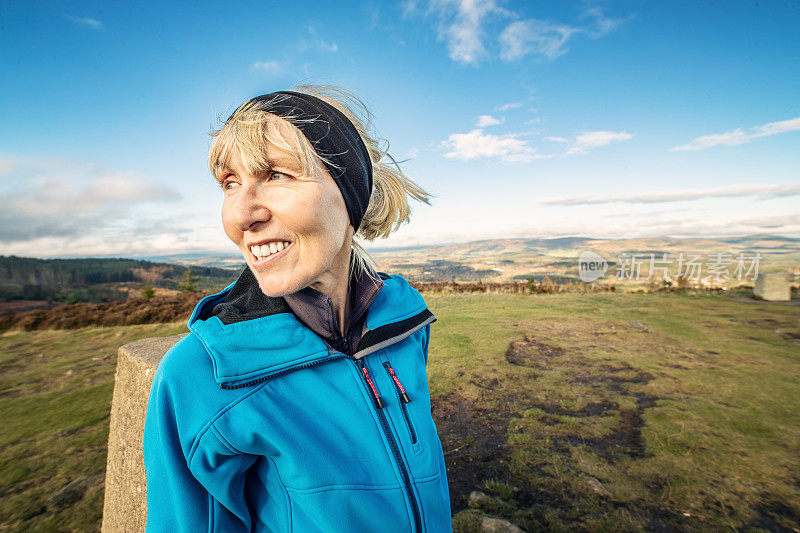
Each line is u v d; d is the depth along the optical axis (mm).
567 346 5715
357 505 584
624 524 2176
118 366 1563
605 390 4074
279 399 589
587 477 2592
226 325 591
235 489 577
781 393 3922
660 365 4836
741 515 2234
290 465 561
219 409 545
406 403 744
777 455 2814
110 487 1567
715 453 2850
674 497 2391
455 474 2682
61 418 3836
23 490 2607
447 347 5648
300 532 573
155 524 533
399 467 658
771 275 10383
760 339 6070
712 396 3877
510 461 2801
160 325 9164
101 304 10641
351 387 666
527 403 3771
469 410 3646
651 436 3104
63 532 2201
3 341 8023
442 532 709
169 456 535
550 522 2191
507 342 5910
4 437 3441
